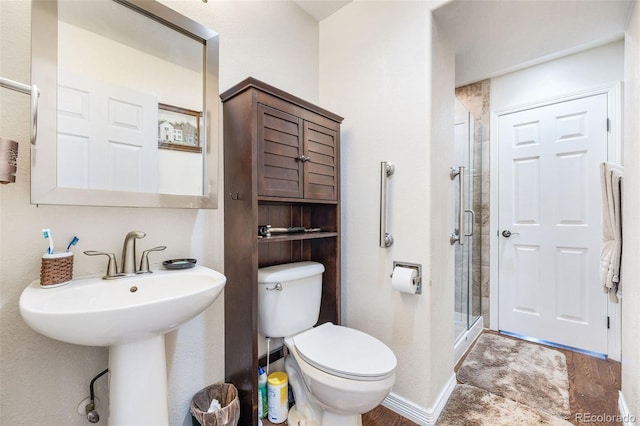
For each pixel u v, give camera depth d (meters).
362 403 1.09
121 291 0.97
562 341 2.20
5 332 0.86
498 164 2.50
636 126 1.16
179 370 1.24
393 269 1.54
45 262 0.84
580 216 2.14
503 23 1.50
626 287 1.31
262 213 1.55
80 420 0.99
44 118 0.89
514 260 2.42
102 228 1.04
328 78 1.87
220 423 1.12
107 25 1.04
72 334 0.73
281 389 1.40
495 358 2.04
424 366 1.42
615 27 1.52
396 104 1.53
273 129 1.29
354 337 1.38
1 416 0.85
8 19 0.87
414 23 1.46
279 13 1.67
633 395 1.22
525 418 1.42
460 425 1.38
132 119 1.09
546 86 2.27
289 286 1.42
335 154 1.61
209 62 1.30
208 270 1.14
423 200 1.43
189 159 1.24
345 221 1.76
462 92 2.69
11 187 0.87
